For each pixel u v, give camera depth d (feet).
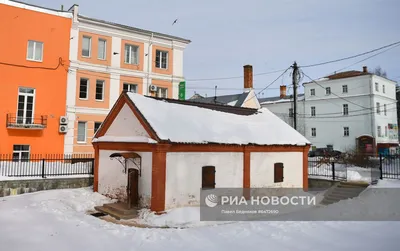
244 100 105.50
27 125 73.97
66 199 46.03
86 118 84.33
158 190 39.40
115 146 47.70
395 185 45.16
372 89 132.36
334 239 27.48
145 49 95.76
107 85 88.38
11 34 74.33
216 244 27.09
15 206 39.27
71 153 81.10
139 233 30.68
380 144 130.52
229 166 47.34
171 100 51.96
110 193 48.75
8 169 57.31
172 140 40.19
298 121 153.89
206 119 50.42
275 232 30.14
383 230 29.68
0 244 26.58
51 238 28.66
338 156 91.09
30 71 76.33
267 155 52.42
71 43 82.23
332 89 143.95
